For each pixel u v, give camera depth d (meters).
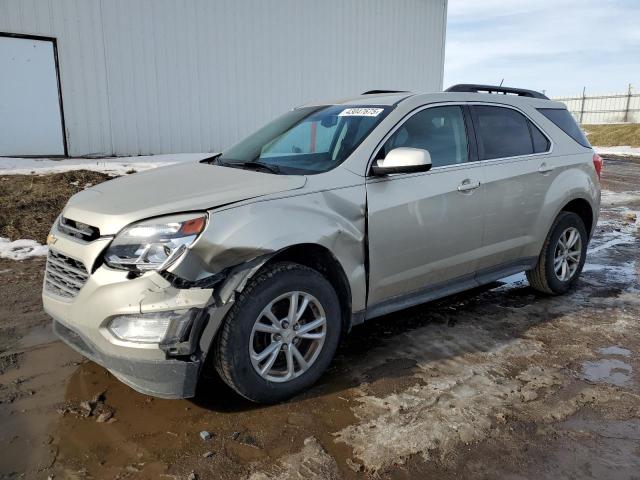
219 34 12.80
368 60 15.79
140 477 2.41
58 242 2.99
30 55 10.54
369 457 2.57
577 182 4.78
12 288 4.79
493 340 3.93
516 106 4.54
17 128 10.65
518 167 4.29
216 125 13.15
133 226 2.69
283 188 3.05
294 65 14.25
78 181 8.70
